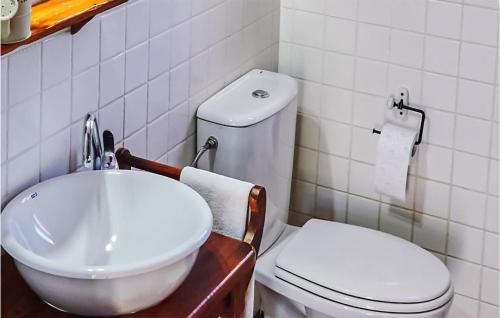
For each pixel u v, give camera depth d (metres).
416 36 2.68
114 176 1.96
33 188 1.86
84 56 1.99
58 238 1.87
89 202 1.94
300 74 2.92
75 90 1.98
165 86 2.34
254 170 2.56
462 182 2.76
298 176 3.04
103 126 2.12
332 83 2.87
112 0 1.89
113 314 1.67
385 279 2.44
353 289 2.40
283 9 2.87
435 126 2.74
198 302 1.76
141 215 1.95
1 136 1.79
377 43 2.75
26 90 1.83
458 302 2.90
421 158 2.79
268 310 2.64
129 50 2.14
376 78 2.79
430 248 2.88
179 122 2.45
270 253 2.67
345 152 2.92
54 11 1.78
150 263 1.61
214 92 2.60
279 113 2.60
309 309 2.50
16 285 1.78
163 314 1.71
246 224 2.07
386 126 2.75
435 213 2.84
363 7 2.73
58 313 1.70
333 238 2.62
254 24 2.74
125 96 2.17
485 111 2.65
